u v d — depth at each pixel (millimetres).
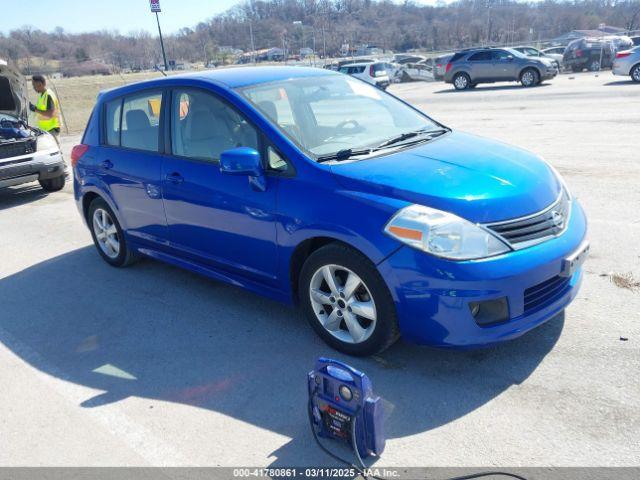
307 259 3559
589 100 14211
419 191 3168
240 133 3904
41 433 3121
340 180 3383
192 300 4684
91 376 3662
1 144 8367
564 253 3188
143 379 3572
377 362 3486
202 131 4176
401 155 3641
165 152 4500
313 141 3766
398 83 29656
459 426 2887
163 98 4512
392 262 3098
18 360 3949
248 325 4152
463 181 3240
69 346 4090
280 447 2861
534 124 11281
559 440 2727
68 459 2896
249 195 3771
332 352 3660
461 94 19719
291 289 3783
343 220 3264
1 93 9430
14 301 4988
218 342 3943
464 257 2982
